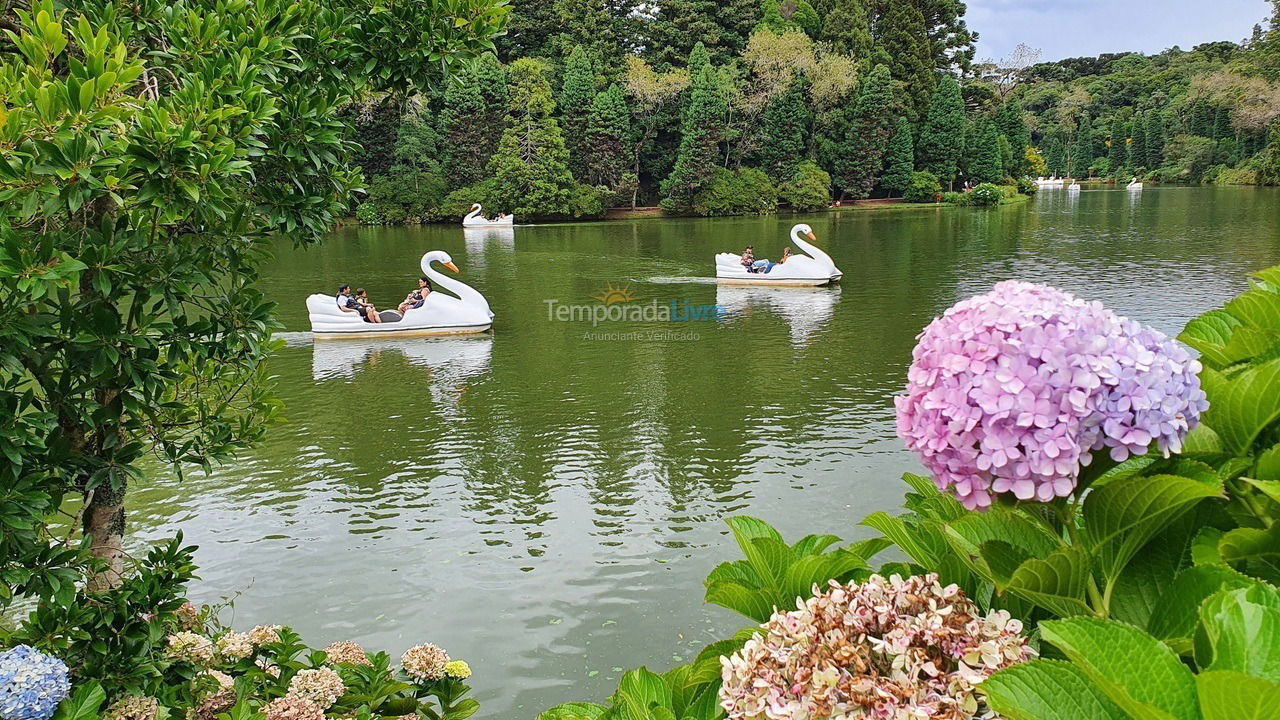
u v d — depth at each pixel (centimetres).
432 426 1019
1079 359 127
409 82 402
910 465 844
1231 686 93
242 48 319
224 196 289
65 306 287
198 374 386
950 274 2219
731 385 1173
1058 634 114
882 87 5588
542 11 5591
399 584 640
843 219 4488
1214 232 3011
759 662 147
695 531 715
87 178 248
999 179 6328
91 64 258
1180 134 8100
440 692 404
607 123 4844
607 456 902
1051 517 153
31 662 273
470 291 1634
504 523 743
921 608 149
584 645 560
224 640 387
